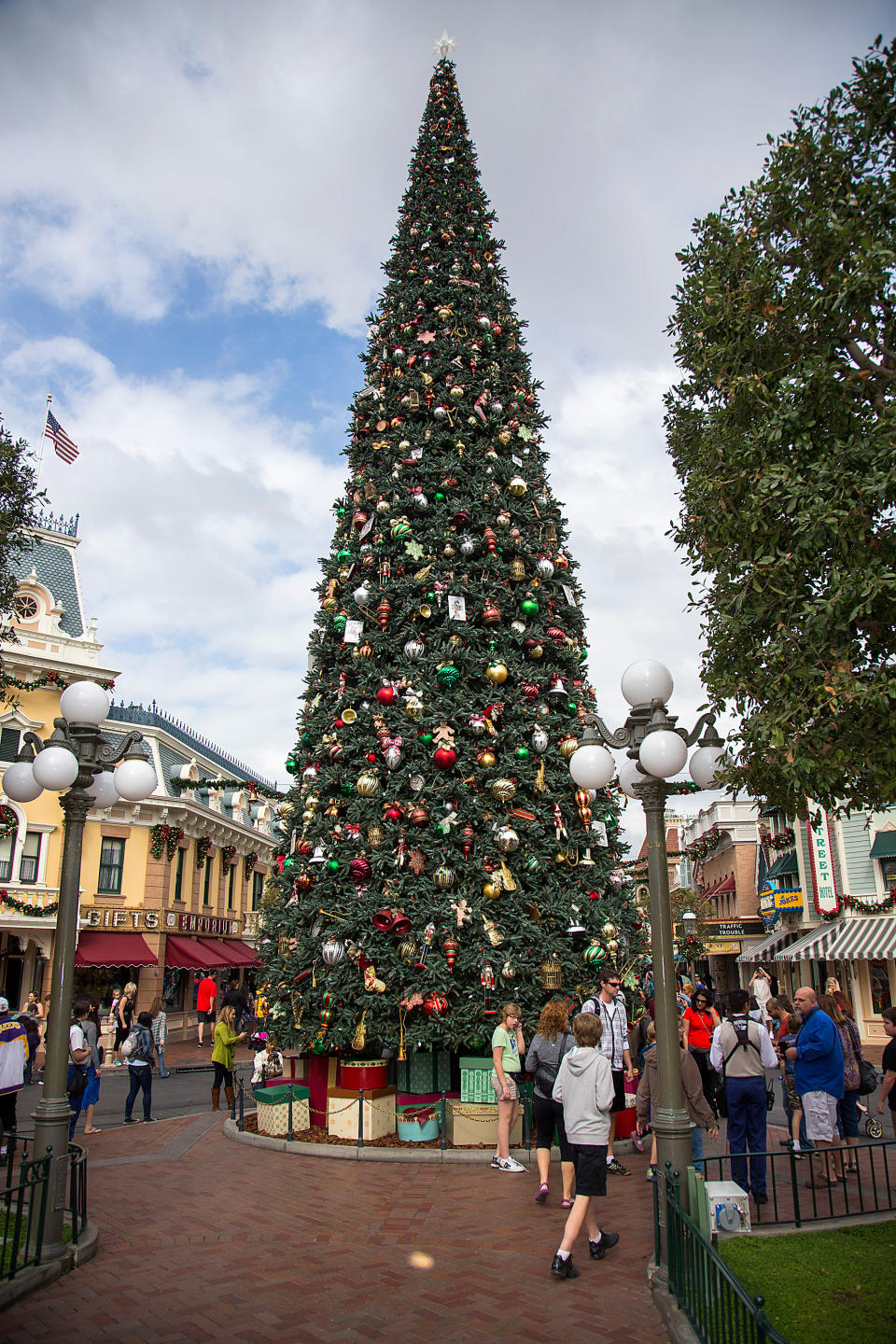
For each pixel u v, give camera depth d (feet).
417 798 33.68
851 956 75.00
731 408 28.89
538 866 33.27
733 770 27.20
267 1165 29.01
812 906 86.84
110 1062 74.69
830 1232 19.75
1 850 84.07
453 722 34.53
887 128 27.61
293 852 37.50
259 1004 36.70
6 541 37.99
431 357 42.52
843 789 26.00
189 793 100.94
